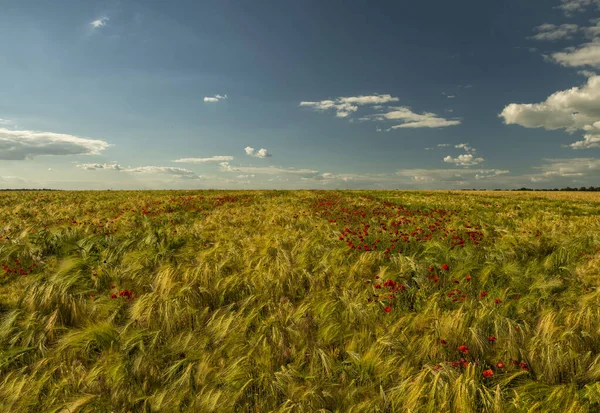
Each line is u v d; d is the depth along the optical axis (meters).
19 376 3.38
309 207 16.30
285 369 3.40
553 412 2.70
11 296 5.35
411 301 5.26
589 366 3.41
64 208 14.95
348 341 4.06
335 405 3.07
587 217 13.70
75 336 3.83
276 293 5.38
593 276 5.84
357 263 6.38
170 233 9.04
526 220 12.58
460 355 3.67
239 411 3.04
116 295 5.15
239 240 8.45
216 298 5.15
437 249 7.61
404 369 3.40
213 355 3.65
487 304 4.68
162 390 3.27
